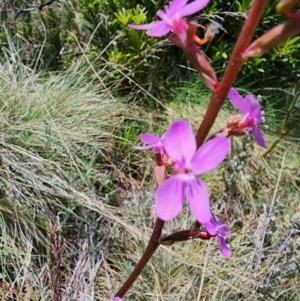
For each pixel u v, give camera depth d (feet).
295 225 0.76
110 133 0.89
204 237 0.46
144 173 0.91
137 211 0.82
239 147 0.94
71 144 0.86
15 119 0.87
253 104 0.43
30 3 1.08
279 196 0.85
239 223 0.87
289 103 1.07
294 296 0.75
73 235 0.79
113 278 0.76
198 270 0.76
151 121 0.94
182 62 1.05
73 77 0.95
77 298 0.70
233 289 0.74
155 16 0.97
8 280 0.73
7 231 0.75
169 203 0.36
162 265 0.77
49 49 1.04
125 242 0.79
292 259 0.74
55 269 0.59
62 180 0.78
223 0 1.00
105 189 0.87
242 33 0.38
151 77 0.99
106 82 0.99
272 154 0.98
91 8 0.97
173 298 0.73
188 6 0.40
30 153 0.81
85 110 0.91
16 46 1.03
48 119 0.88
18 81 0.93
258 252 0.76
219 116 1.00
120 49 1.01
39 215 0.77
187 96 1.02
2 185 0.77
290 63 1.04
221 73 1.04
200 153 0.37
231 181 0.86
